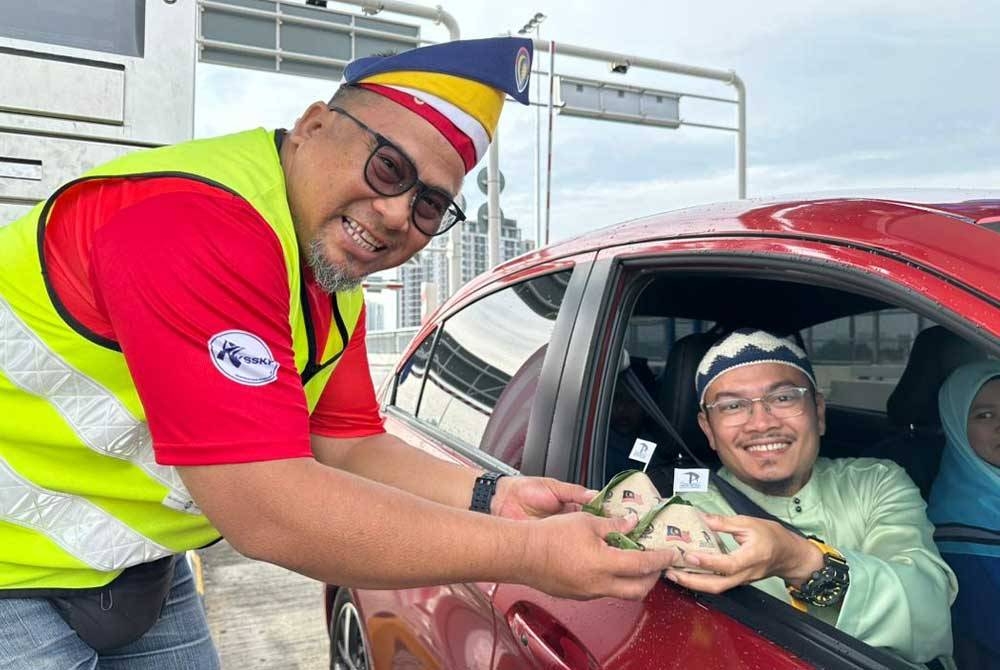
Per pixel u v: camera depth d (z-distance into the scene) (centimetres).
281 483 97
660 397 169
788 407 142
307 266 123
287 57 995
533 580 104
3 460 118
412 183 113
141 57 268
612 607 123
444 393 220
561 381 153
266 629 339
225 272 98
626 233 157
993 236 102
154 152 112
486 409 187
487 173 1064
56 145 259
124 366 113
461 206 122
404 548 99
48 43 255
